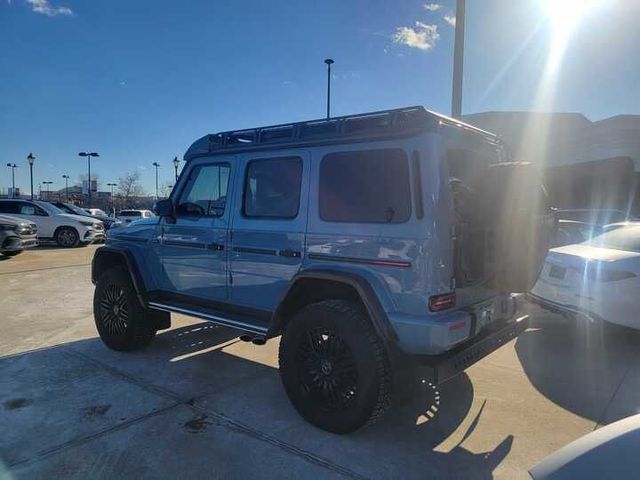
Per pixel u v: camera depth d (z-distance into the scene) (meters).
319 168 3.89
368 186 3.58
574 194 18.33
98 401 4.17
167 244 5.08
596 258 5.69
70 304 8.00
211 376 4.79
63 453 3.33
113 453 3.34
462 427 3.80
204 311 4.65
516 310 4.28
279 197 4.17
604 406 4.21
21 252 15.51
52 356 5.34
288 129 4.16
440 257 3.28
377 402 3.41
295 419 3.88
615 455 1.95
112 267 5.61
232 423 3.80
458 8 8.60
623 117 15.85
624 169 15.94
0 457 3.27
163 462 3.24
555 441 3.61
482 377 4.88
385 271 3.45
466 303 3.65
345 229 3.67
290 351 3.81
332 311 3.57
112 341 5.48
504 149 4.41
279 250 4.09
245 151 4.45
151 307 5.14
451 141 3.60
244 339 4.67
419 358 3.45
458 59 8.70
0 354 5.40
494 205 3.45
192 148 4.96
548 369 5.12
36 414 3.91
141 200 70.75
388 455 3.38
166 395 4.31
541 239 3.80
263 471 3.15
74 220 18.36
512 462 3.31
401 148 3.43
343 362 3.57
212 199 4.73
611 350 5.77
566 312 5.88
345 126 3.76
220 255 4.58
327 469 3.19
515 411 4.10
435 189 3.29
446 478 3.12
